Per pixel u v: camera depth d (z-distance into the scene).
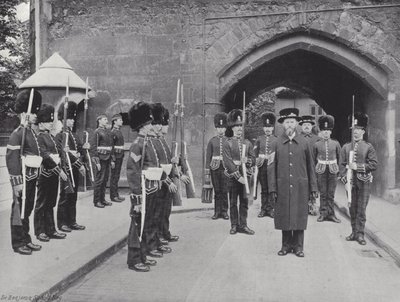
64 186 7.48
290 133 6.72
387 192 11.27
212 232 8.27
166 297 4.98
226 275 5.78
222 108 12.30
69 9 12.40
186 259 6.50
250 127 25.91
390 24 11.18
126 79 12.17
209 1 11.80
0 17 20.86
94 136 10.03
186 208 10.39
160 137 6.70
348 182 7.45
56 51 12.48
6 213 9.27
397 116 11.23
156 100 12.04
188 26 11.90
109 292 5.16
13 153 6.10
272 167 6.68
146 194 6.10
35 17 12.73
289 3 11.49
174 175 7.29
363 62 11.43
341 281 5.58
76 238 7.23
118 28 12.19
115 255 6.76
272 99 26.89
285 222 6.53
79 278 5.63
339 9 11.27
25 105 6.38
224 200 9.60
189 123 11.89
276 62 16.62
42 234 7.01
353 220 7.64
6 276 5.29
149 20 12.05
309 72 16.98
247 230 8.13
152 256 6.56
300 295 5.07
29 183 6.37
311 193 6.70
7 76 20.62
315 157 9.48
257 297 4.99
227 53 11.77
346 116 15.80
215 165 9.48
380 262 6.44
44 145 6.86
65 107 7.52
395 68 11.17
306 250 7.03
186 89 11.92
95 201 10.09
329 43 11.54
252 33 11.65
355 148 7.48
